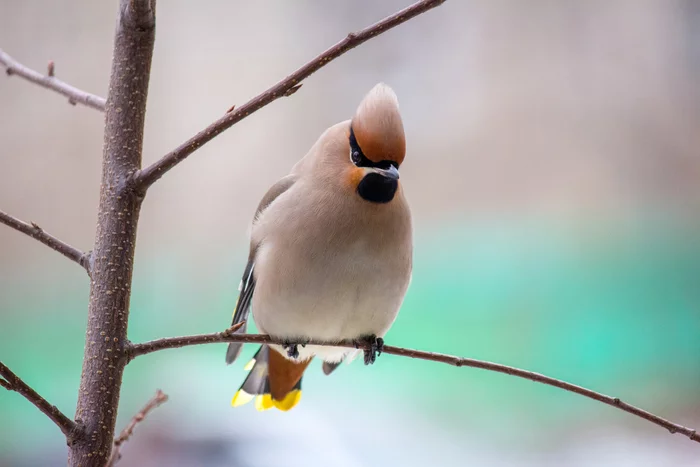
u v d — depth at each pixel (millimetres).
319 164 5820
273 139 15750
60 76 14289
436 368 11930
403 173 16391
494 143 16531
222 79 15727
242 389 7234
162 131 15422
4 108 14070
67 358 12008
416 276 13945
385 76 16547
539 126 16594
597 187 16391
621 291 13406
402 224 5793
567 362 12336
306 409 10805
